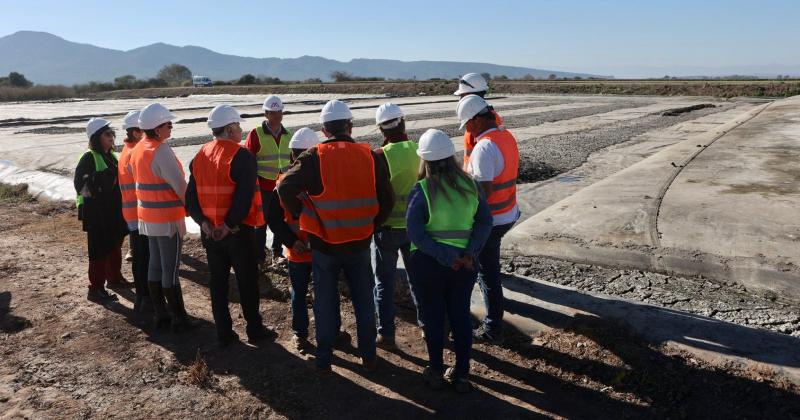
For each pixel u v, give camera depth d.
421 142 3.59
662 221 6.61
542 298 4.81
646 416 3.41
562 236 6.41
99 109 37.72
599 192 8.43
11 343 4.54
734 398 3.44
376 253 4.44
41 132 21.69
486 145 3.97
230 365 4.21
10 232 8.09
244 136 16.88
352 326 4.88
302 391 3.83
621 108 30.48
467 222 3.60
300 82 84.44
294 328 4.43
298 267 4.30
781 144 12.52
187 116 27.94
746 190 7.96
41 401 3.68
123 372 4.09
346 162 3.79
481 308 4.84
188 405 3.65
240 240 4.38
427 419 3.48
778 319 4.49
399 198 4.31
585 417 3.45
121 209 5.63
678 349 3.92
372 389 3.86
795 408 3.28
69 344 4.54
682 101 37.41
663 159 11.28
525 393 3.74
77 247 7.34
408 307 5.18
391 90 59.44
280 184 3.76
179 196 4.58
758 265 5.21
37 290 5.77
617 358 3.96
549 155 13.79
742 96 42.62
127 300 5.57
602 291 5.17
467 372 3.77
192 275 6.21
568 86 55.09
